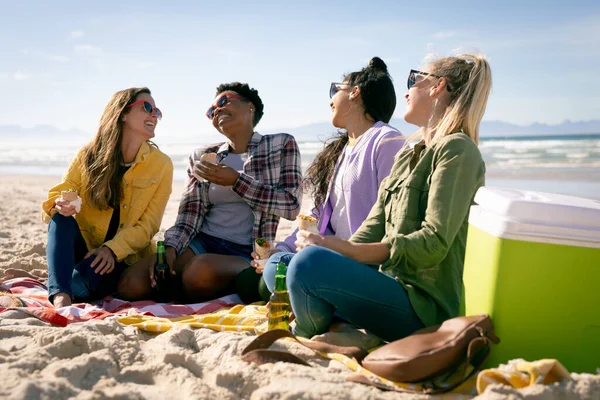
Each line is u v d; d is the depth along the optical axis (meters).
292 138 4.18
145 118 4.06
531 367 2.06
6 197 12.92
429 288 2.67
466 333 2.24
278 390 2.15
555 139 38.09
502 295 2.31
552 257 2.28
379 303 2.60
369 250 2.67
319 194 3.80
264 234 4.11
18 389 2.07
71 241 3.80
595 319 2.29
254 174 4.12
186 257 4.13
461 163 2.62
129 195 4.11
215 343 2.81
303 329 2.87
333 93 3.70
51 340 2.75
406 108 3.09
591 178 14.99
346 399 2.11
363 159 3.40
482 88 2.79
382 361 2.31
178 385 2.33
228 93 4.14
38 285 4.19
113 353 2.62
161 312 3.55
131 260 4.16
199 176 3.95
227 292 3.95
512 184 14.27
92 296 3.96
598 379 2.05
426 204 2.75
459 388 2.27
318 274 2.61
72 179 4.12
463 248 2.77
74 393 2.16
